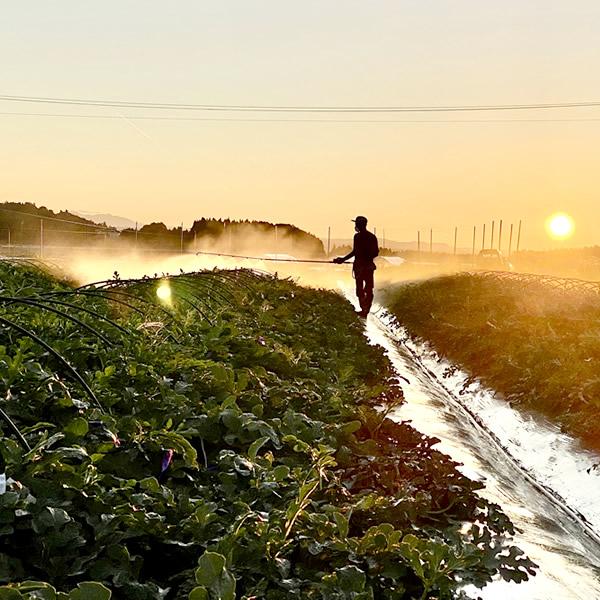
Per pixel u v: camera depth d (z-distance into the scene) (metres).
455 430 8.20
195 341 8.15
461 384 12.21
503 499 6.03
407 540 3.76
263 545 3.59
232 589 3.01
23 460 3.88
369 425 6.44
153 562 3.72
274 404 6.45
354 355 10.86
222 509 4.06
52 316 7.46
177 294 10.84
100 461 4.43
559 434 8.45
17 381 5.22
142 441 4.70
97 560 3.45
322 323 13.83
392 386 9.15
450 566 3.59
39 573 3.36
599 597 4.42
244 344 8.36
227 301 12.26
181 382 6.07
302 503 3.76
